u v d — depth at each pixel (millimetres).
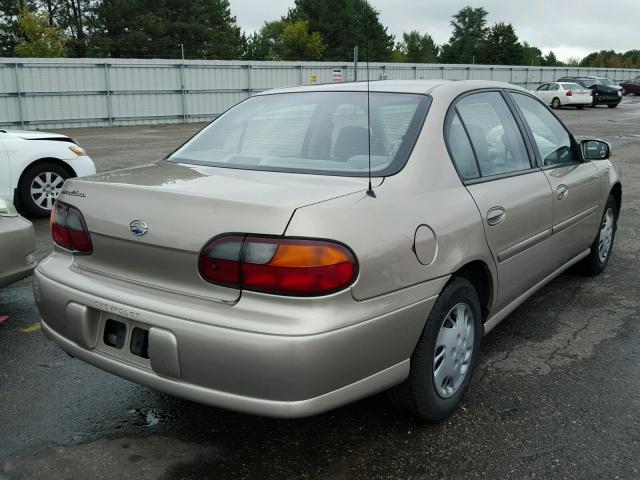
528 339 3955
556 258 4043
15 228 4203
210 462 2695
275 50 89812
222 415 3070
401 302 2520
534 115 4055
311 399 2283
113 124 27281
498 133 3525
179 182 2691
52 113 25609
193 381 2381
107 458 2725
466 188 3012
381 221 2475
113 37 53438
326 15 54281
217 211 2365
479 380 3402
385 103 3170
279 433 2906
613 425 2945
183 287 2453
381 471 2625
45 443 2832
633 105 37875
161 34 53781
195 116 29625
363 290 2359
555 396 3223
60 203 2887
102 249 2688
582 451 2740
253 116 3449
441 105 3137
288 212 2271
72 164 7723
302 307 2254
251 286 2283
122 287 2605
